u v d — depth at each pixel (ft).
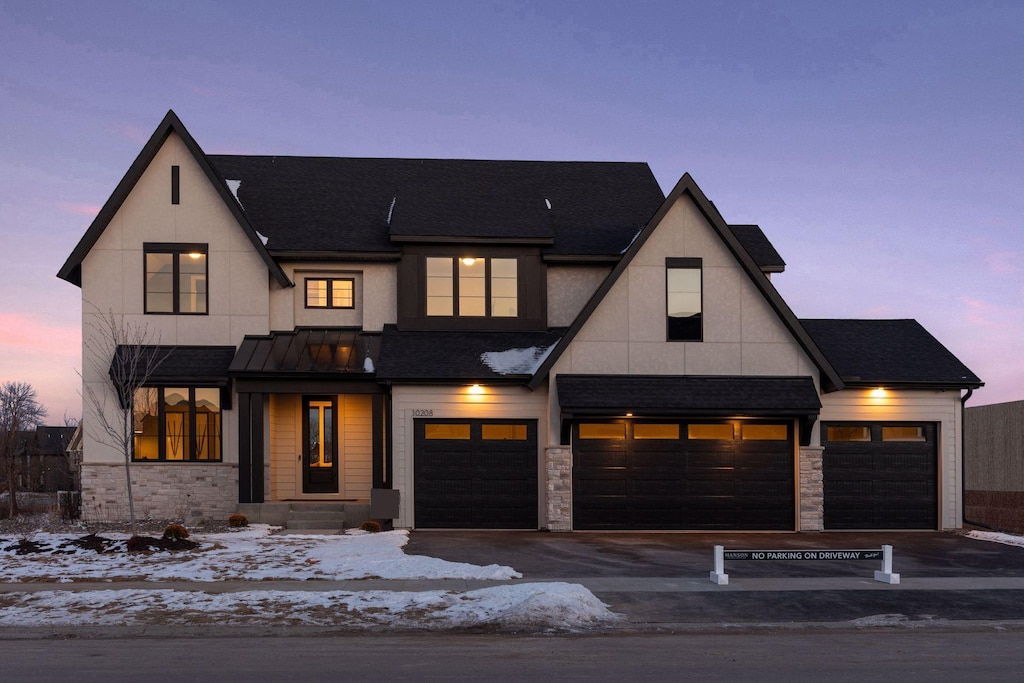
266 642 33.78
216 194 75.36
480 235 75.51
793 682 28.04
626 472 69.26
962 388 71.15
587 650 32.73
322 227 78.89
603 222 82.79
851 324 79.92
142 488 72.33
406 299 76.38
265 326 75.15
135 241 74.49
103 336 73.46
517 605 38.81
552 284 79.00
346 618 37.78
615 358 69.77
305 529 68.13
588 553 57.11
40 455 159.53
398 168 90.07
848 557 47.09
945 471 71.00
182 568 48.60
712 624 38.11
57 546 54.34
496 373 69.31
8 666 29.60
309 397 78.13
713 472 69.62
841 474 71.00
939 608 41.57
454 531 68.28
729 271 70.64
